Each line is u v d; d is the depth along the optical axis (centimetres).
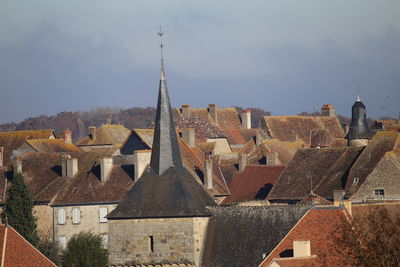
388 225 16950
